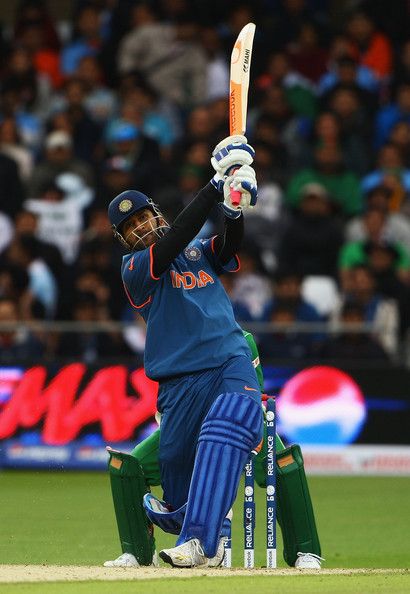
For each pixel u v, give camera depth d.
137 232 25.33
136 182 59.97
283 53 67.81
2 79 68.75
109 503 40.44
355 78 67.12
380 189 59.59
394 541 34.84
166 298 24.70
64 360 51.34
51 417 51.12
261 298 55.09
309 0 75.62
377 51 71.38
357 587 21.33
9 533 34.03
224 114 63.78
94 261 54.44
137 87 65.38
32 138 66.31
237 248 25.20
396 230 60.09
